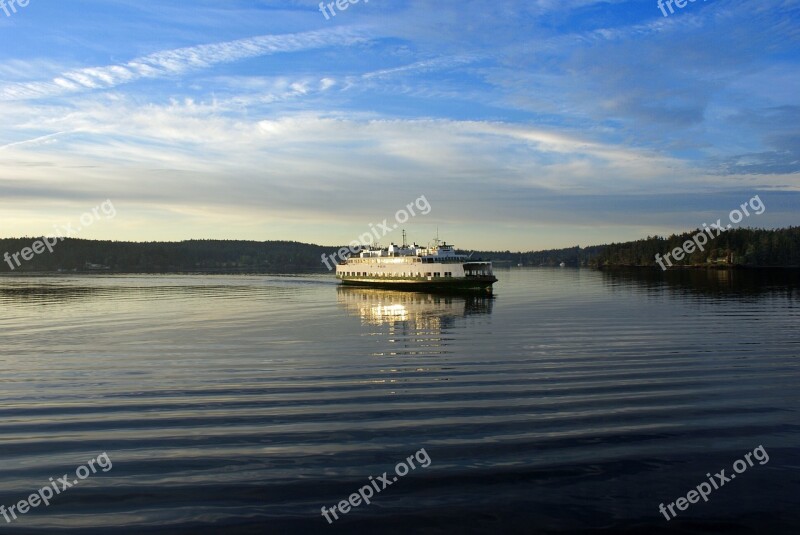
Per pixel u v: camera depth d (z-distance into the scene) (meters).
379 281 119.00
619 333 43.09
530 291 101.44
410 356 34.16
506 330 46.38
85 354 36.31
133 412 22.19
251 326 52.19
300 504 14.62
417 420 20.91
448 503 14.67
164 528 13.49
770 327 45.41
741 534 13.34
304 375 28.80
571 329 46.16
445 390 25.36
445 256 110.69
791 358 31.98
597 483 15.70
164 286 136.62
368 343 40.09
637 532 13.44
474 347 37.41
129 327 52.09
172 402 23.62
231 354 35.66
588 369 29.61
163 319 59.47
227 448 18.19
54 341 42.78
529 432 19.50
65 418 21.41
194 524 13.66
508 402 23.23
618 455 17.45
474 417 21.22
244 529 13.48
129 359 34.12
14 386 26.72
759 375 27.77
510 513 14.20
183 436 19.31
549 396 24.12
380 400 23.73
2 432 19.80
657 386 25.70
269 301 85.44
